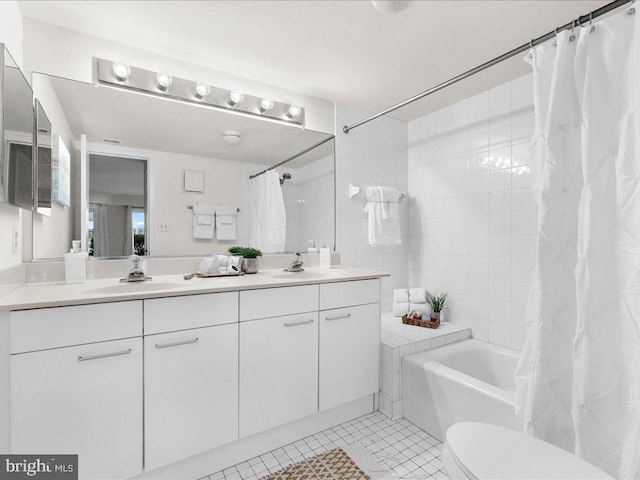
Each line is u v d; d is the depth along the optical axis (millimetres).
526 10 1596
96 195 1773
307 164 2529
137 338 1306
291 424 1771
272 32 1767
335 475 1513
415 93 2525
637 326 1208
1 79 1145
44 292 1348
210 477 1500
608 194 1321
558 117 1444
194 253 2055
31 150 1462
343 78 2279
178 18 1652
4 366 1090
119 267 1811
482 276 2523
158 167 1953
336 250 2688
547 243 1445
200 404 1446
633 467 1181
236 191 2211
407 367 2027
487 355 2326
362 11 1602
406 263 3135
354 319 1953
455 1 1532
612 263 1303
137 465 1305
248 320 1579
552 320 1437
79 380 1195
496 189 2430
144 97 1917
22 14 1604
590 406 1294
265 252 2322
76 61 1742
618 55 1309
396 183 3072
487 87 2443
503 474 883
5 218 1312
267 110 2318
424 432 1887
